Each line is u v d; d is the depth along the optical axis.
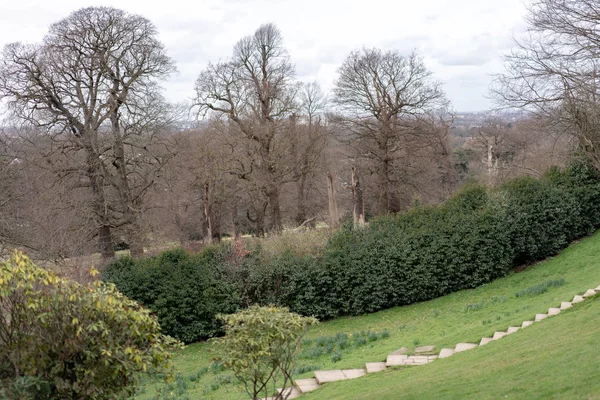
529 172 35.47
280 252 23.70
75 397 7.20
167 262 22.56
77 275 20.84
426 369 10.83
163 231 36.56
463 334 14.35
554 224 25.69
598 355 7.81
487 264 23.81
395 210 44.56
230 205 42.81
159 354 7.78
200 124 38.12
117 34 29.08
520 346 10.29
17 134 27.14
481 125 50.56
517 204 24.97
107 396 7.31
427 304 22.95
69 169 28.61
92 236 29.62
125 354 7.28
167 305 21.83
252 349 8.86
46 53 27.23
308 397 10.63
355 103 39.25
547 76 23.70
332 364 14.02
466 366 9.85
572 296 15.38
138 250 31.69
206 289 22.28
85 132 28.75
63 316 7.09
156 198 35.34
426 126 39.06
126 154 31.39
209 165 37.34
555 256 25.67
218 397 12.37
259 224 41.78
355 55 39.34
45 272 7.25
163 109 30.78
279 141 38.25
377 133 39.25
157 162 31.75
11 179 25.92
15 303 7.06
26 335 7.05
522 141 48.91
